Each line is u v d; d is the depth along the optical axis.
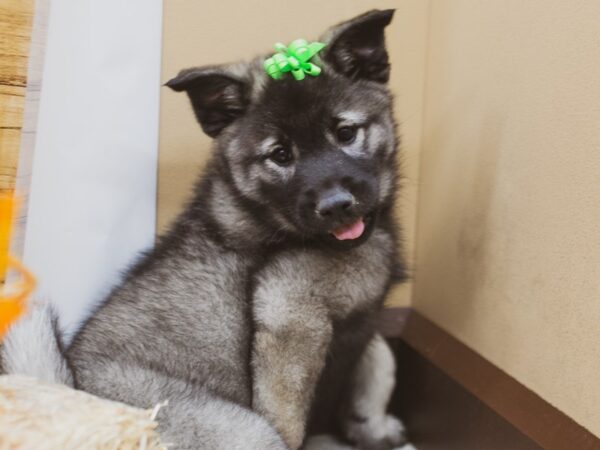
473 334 2.23
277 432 1.89
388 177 2.07
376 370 2.38
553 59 1.81
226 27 2.32
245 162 1.99
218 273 1.99
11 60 2.03
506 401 1.96
